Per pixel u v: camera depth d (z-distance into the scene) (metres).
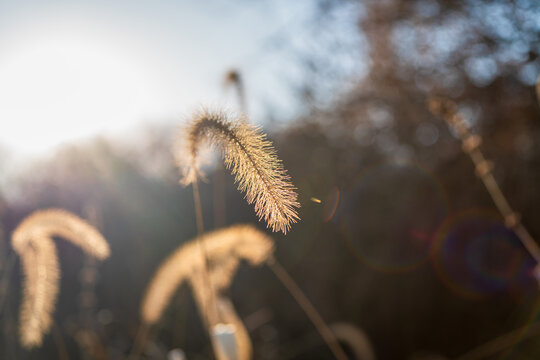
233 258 2.06
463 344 4.83
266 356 3.77
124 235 5.81
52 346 3.60
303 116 6.62
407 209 5.80
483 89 5.23
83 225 1.91
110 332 3.87
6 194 5.30
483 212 5.31
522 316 4.48
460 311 4.95
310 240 6.00
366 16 5.75
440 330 5.00
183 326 3.69
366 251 5.70
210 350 1.94
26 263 1.89
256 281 5.66
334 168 6.40
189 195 6.30
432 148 6.09
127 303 4.89
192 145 1.32
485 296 4.90
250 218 6.13
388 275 5.36
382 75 6.04
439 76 5.57
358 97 6.30
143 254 5.47
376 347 5.14
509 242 5.01
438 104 2.65
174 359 2.38
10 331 2.79
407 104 5.95
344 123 6.64
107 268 5.06
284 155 6.55
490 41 4.89
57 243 4.67
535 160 5.29
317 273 5.74
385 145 6.59
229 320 1.93
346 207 6.12
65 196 5.92
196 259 2.04
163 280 2.11
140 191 6.55
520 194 5.30
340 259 5.83
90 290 3.51
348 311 5.36
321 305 5.32
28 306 1.87
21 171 6.07
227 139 1.01
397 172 6.27
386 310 5.21
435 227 5.52
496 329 4.62
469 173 5.52
